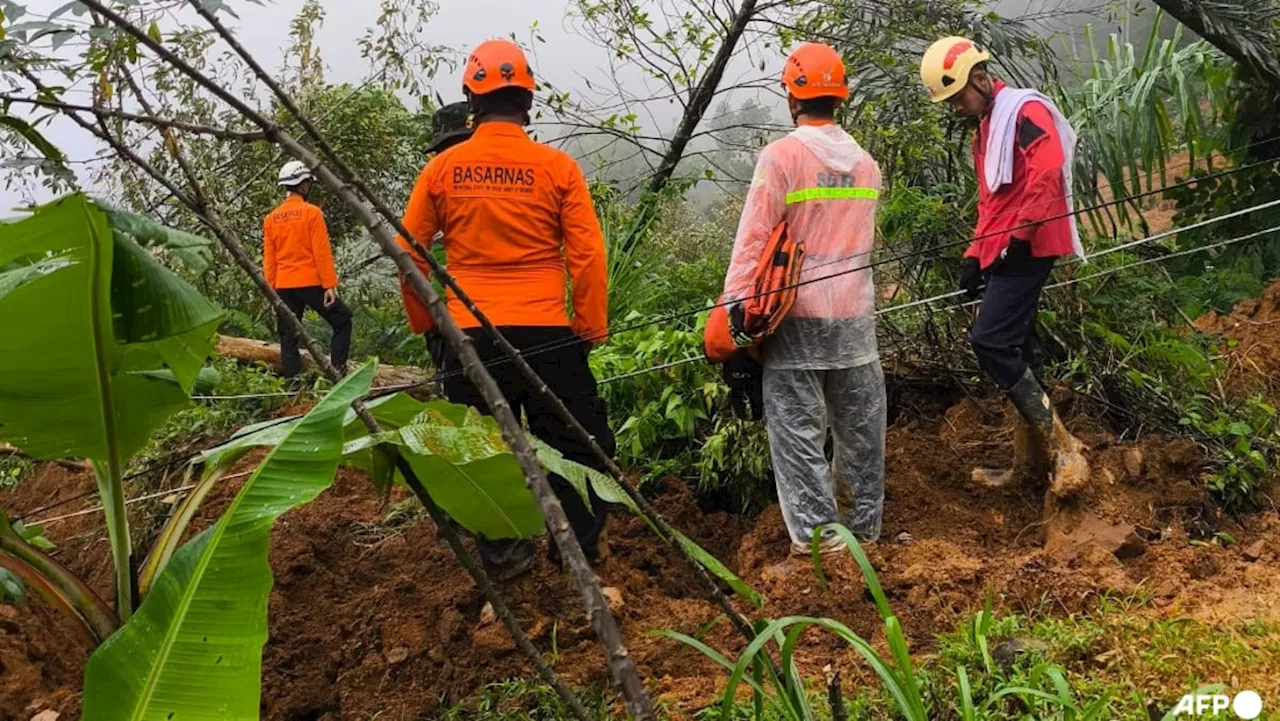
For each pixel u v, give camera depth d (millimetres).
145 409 2771
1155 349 5379
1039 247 4340
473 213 3877
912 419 5754
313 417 2297
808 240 4086
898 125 6914
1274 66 7262
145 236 2287
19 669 3902
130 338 2459
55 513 5531
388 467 2629
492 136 3906
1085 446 4766
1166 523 4500
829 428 5160
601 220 7367
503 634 3744
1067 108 7562
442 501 2965
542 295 3957
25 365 2516
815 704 3162
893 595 3904
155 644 2131
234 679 2123
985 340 4426
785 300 3969
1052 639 3428
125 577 2879
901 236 5867
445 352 4176
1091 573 4008
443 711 3561
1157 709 2867
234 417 6219
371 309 11023
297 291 8008
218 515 4941
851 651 3562
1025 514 4672
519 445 1693
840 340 4141
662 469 5211
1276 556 4230
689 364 5402
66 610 2889
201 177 9109
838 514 4258
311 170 1805
